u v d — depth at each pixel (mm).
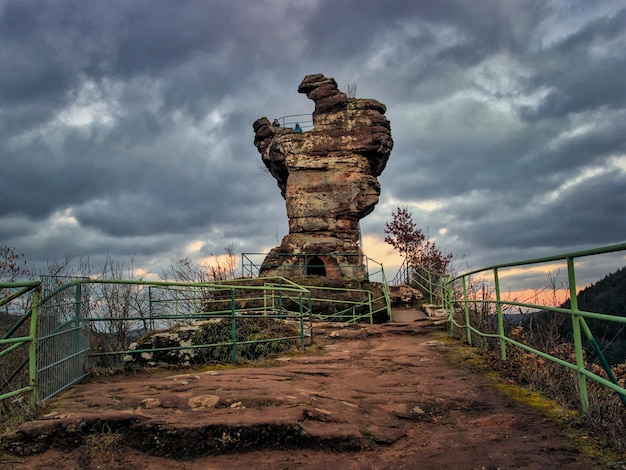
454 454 4945
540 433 5270
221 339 10789
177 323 11172
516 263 7449
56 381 7043
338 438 5184
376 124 27234
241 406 6090
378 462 4875
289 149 27156
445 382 7656
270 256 26453
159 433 5230
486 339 9844
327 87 27734
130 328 12594
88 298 8977
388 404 6559
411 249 31688
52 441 5285
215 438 5141
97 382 8109
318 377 8219
